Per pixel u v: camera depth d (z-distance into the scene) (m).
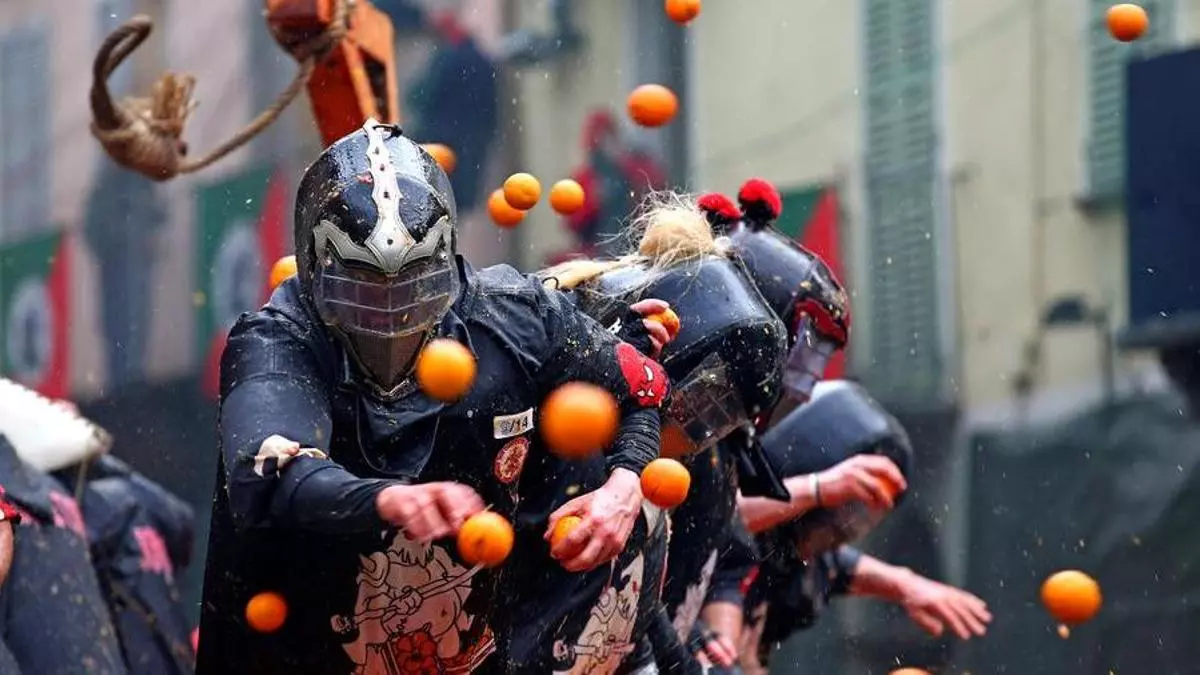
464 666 11.11
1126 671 28.72
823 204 34.56
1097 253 31.17
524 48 35.69
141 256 42.69
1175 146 29.41
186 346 41.47
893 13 34.12
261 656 10.98
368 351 10.24
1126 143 29.95
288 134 40.25
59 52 45.94
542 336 10.67
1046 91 32.25
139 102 14.79
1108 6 31.22
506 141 35.59
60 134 45.41
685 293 12.47
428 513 9.34
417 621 10.85
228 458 9.80
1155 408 29.64
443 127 35.44
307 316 10.32
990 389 32.25
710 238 12.95
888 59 34.19
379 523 9.42
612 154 35.00
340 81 14.70
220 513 10.68
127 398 42.25
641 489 10.70
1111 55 31.27
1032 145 32.41
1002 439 31.53
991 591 30.44
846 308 13.66
